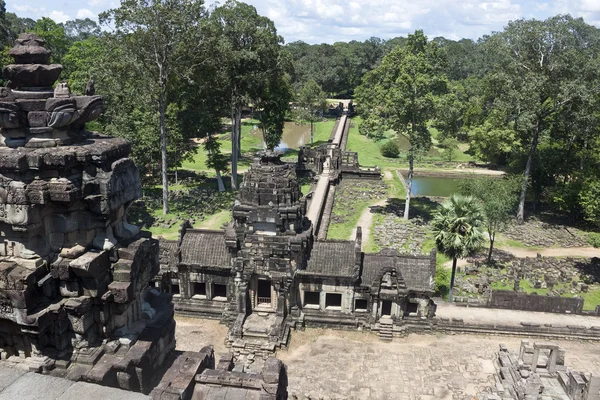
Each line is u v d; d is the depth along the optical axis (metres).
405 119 72.19
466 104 135.38
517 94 72.50
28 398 12.34
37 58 15.18
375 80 146.50
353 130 158.00
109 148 15.45
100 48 87.38
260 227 43.41
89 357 15.16
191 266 45.88
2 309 14.34
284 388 14.78
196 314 47.09
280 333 42.66
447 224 46.94
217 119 87.81
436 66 77.75
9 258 14.60
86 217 15.21
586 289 54.75
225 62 76.12
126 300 15.35
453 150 125.00
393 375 39.09
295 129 167.12
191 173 99.12
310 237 45.31
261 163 44.38
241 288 43.88
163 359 17.55
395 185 99.75
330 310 45.53
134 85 72.81
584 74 69.56
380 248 65.50
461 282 55.38
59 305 14.77
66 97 14.98
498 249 67.19
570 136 80.88
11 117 14.07
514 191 79.69
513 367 38.31
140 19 63.94
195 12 67.50
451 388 37.59
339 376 38.81
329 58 196.25
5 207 13.93
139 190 17.05
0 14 96.94
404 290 43.19
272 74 84.62
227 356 17.22
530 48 73.69
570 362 41.59
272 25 85.62
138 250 15.93
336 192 94.69
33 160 13.77
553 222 80.75
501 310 48.53
